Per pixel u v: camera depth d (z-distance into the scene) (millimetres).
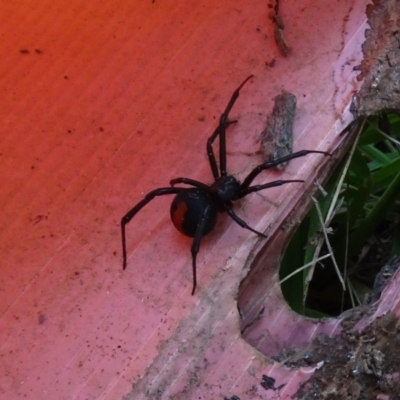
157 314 246
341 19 259
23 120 259
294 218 251
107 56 263
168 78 260
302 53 258
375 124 259
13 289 249
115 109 259
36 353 245
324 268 265
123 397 241
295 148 252
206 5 264
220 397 239
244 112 256
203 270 248
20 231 252
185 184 254
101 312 247
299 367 239
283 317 247
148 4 265
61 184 255
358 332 238
